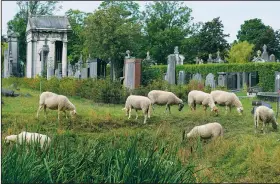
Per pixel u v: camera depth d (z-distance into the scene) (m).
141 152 11.83
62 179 11.12
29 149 11.91
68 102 23.25
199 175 13.12
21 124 21.16
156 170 11.05
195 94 25.59
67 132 18.84
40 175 10.89
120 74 51.47
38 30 74.19
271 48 76.62
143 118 23.70
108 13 52.50
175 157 12.13
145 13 78.88
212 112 24.77
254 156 15.89
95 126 22.02
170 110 26.64
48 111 24.95
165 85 33.03
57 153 11.93
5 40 73.00
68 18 79.31
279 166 15.24
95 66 44.09
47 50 65.31
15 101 29.44
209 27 78.19
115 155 11.45
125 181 10.81
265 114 20.50
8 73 67.62
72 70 65.50
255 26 77.69
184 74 41.88
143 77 38.03
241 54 72.69
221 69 49.12
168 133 19.50
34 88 42.94
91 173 11.49
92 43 52.75
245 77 45.09
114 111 26.47
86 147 12.45
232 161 15.91
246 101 33.06
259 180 14.68
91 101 32.28
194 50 78.94
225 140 18.16
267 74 44.94
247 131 20.84
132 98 23.61
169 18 78.44
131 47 53.09
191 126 22.41
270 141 17.77
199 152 14.70
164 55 79.69
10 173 10.62
